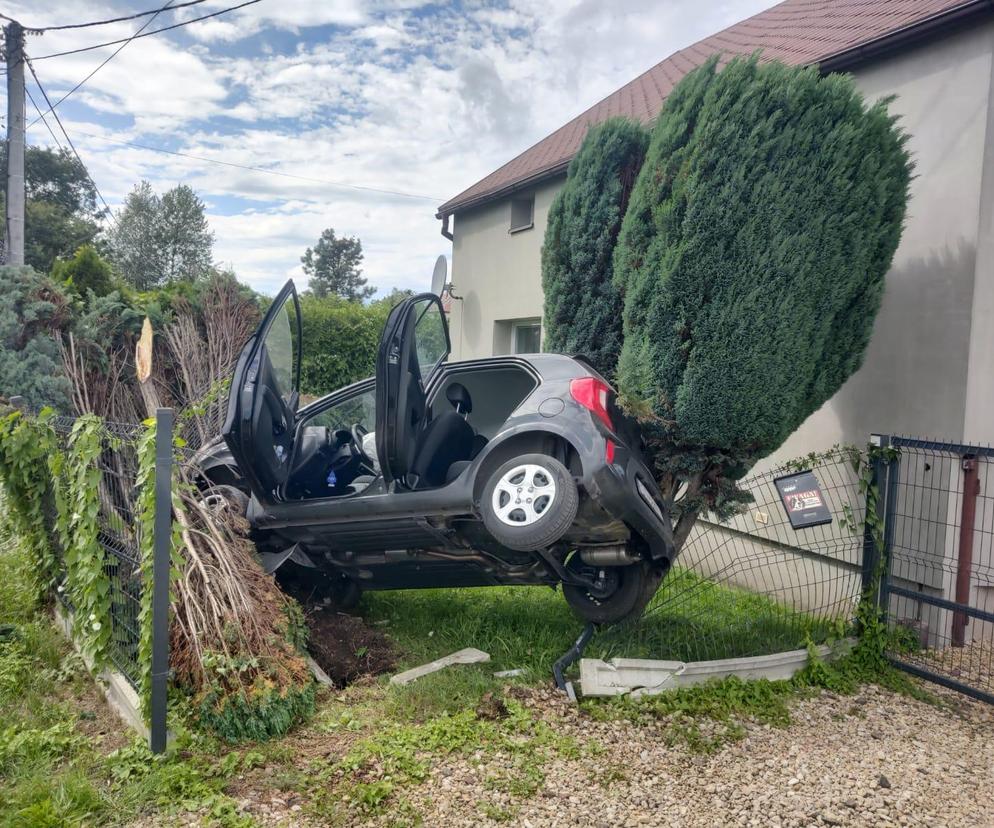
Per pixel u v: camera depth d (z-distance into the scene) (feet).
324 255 257.75
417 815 10.19
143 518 11.47
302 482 17.71
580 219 19.54
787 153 14.85
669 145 15.87
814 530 20.53
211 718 12.05
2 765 11.16
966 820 10.78
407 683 14.61
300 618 15.29
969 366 17.26
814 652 16.12
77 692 14.21
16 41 44.01
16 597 19.13
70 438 14.11
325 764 11.35
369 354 67.62
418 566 16.90
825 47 21.53
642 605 16.46
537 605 19.36
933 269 18.07
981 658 17.31
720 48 34.53
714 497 16.92
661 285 15.52
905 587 18.62
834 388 17.13
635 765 11.87
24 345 24.45
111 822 9.86
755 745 12.84
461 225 42.09
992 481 17.98
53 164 150.10
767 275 14.74
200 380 27.12
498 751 12.00
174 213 177.58
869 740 13.33
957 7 17.08
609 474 13.79
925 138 18.37
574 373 15.31
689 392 15.29
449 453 16.90
